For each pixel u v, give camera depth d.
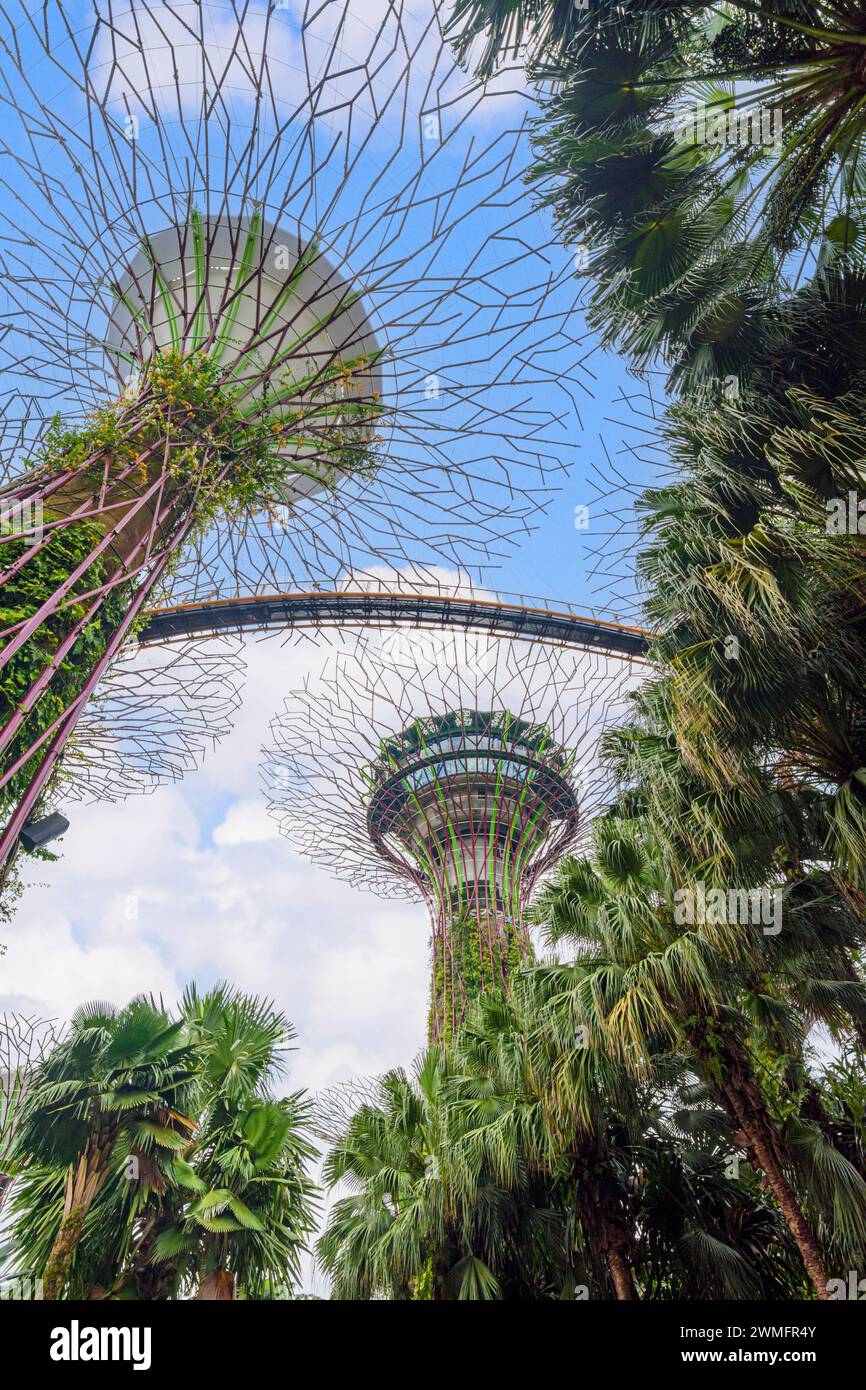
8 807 6.90
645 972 11.26
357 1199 17.83
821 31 8.18
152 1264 13.47
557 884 14.13
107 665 6.88
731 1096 11.63
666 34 8.90
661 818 9.91
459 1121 15.22
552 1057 12.80
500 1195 14.80
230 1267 13.45
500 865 34.59
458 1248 15.05
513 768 37.06
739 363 10.22
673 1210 13.59
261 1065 16.03
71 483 7.65
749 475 9.73
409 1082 18.53
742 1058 11.82
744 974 11.35
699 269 9.87
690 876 9.72
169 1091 14.47
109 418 7.78
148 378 8.16
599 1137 13.38
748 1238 13.31
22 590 7.01
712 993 10.93
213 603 25.30
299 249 8.07
